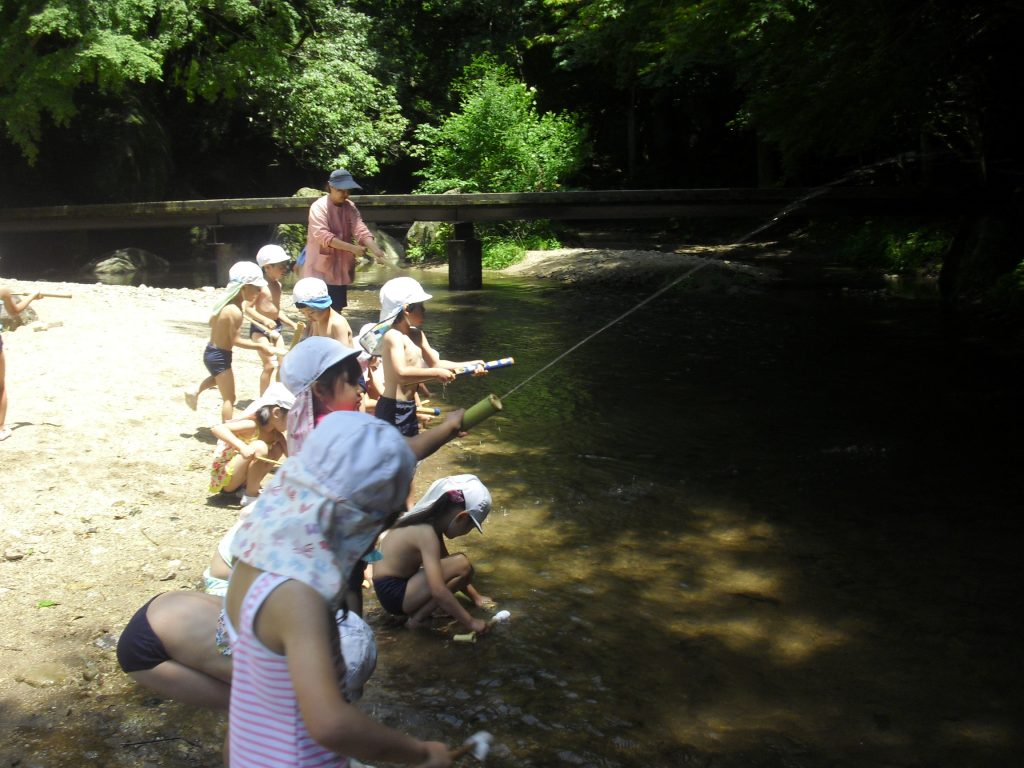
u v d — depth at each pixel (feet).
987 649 16.35
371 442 7.94
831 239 89.71
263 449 21.94
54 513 20.72
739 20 46.91
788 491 24.27
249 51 86.63
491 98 94.02
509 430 30.12
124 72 74.28
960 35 45.32
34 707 14.10
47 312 43.32
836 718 14.33
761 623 17.33
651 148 125.70
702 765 13.12
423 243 93.35
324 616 7.61
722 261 76.18
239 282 26.22
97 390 30.14
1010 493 23.94
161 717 14.05
